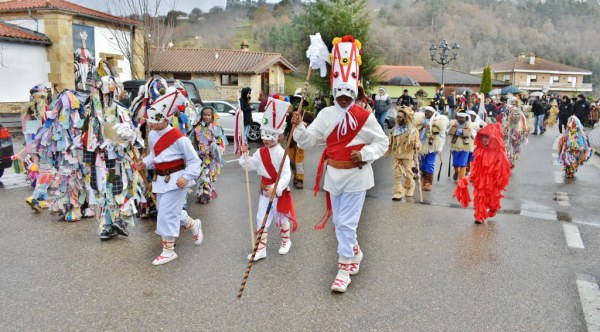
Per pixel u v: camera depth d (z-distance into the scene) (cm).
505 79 7212
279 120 531
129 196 616
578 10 11325
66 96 645
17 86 2088
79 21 2294
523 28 10181
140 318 404
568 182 1054
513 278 498
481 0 11181
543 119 2383
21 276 487
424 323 403
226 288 464
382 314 417
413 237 630
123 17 2539
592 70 9444
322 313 417
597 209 802
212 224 679
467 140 1016
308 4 3219
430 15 9744
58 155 672
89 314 410
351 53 462
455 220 717
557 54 9550
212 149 798
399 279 491
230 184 970
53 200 697
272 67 3484
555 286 480
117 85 612
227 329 388
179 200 527
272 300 440
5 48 2033
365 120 461
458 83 5500
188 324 395
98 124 591
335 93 463
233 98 3178
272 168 541
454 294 458
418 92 1719
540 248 594
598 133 2470
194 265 522
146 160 533
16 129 1961
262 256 543
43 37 2159
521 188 978
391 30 8800
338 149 469
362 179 465
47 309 417
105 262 528
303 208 777
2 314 407
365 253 567
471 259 551
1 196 846
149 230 646
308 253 564
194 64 3259
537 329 396
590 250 590
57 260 532
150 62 2634
